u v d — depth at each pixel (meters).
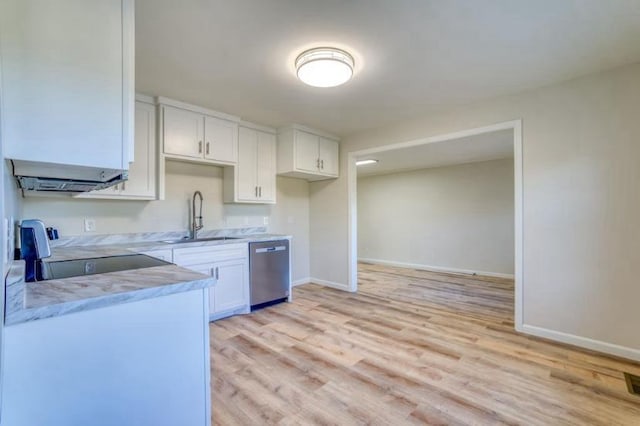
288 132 4.01
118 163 1.23
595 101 2.54
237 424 1.68
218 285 3.23
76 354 1.03
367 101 3.13
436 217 6.25
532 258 2.83
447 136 3.40
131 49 1.26
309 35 1.98
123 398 1.13
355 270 4.52
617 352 2.44
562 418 1.72
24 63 1.06
